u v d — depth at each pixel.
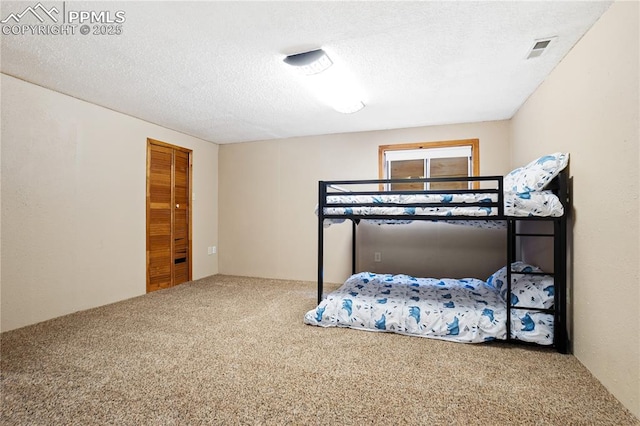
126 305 3.29
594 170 1.80
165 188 4.07
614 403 1.57
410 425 1.42
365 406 1.56
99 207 3.24
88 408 1.54
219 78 2.57
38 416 1.47
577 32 1.90
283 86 2.73
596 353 1.80
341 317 2.65
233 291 3.89
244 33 1.93
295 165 4.59
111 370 1.91
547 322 2.21
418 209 2.57
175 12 1.72
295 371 1.91
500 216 2.29
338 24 1.83
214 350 2.20
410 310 2.52
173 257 4.20
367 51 2.15
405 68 2.40
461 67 2.38
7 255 2.53
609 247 1.66
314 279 4.49
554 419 1.46
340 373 1.89
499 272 3.23
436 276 3.95
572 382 1.77
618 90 1.57
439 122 3.82
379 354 2.15
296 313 3.04
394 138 4.11
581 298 1.97
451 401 1.60
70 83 2.68
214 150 4.97
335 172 4.39
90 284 3.16
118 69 2.41
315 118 3.66
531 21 1.80
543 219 2.20
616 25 1.59
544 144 2.57
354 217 2.77
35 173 2.70
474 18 1.77
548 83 2.49
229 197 4.98
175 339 2.39
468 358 2.08
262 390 1.70
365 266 4.25
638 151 1.43
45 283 2.78
